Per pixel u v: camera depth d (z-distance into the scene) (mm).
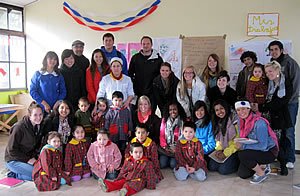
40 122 3459
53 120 3617
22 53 6145
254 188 3213
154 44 5113
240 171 3514
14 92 6082
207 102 3980
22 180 3369
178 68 5008
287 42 4457
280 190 3158
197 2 4844
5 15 5812
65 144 3611
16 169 3355
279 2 4457
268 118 3727
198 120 3781
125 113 3822
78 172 3404
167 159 3844
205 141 3781
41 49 6004
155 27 5117
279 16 4473
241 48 4656
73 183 3336
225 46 4742
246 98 3793
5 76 5902
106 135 3430
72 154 3414
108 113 3797
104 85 3900
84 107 3770
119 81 3895
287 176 3578
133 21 5238
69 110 3650
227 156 3635
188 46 4934
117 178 3256
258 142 3385
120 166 3514
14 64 6027
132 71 4273
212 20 4785
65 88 4023
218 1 4734
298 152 4523
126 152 3439
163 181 3402
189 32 4922
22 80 6207
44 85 3883
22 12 6070
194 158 3473
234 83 4727
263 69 3764
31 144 3453
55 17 5816
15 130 3383
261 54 4578
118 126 3771
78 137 3467
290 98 3629
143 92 4164
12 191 3094
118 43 5367
